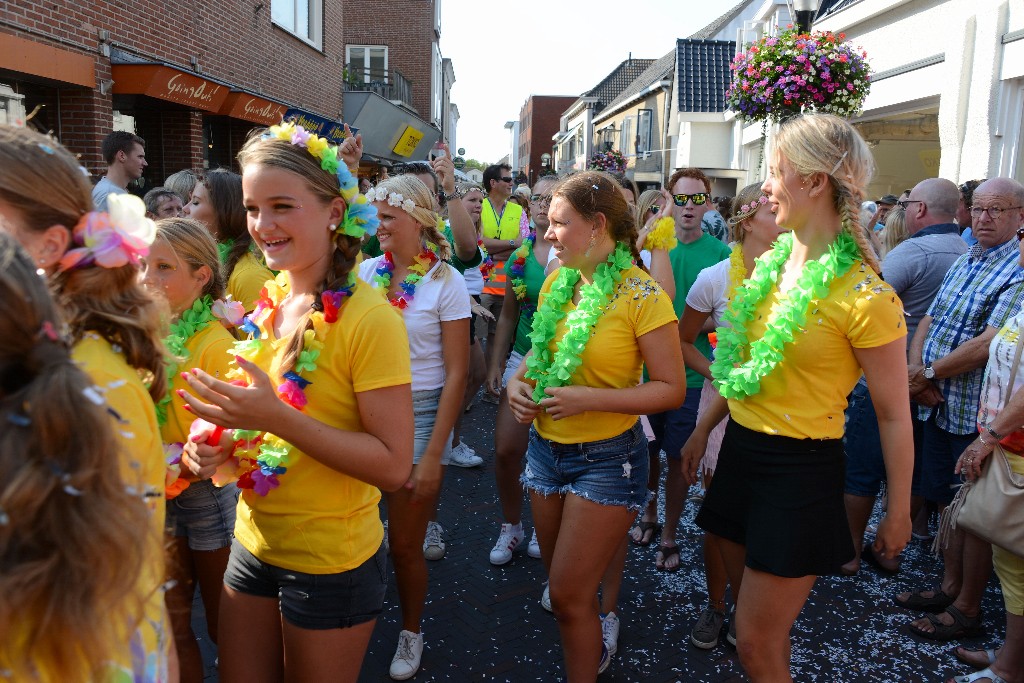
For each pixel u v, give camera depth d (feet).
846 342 7.13
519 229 24.61
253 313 6.77
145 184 28.94
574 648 8.48
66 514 3.05
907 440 7.02
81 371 3.24
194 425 6.04
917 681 9.81
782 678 7.57
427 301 9.68
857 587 12.38
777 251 8.15
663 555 12.89
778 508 7.40
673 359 8.23
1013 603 9.23
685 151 69.10
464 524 14.56
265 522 6.23
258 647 6.56
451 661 10.06
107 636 3.27
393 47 71.26
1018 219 11.69
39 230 4.00
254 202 5.84
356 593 6.26
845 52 23.31
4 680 3.03
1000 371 9.66
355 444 5.75
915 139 37.99
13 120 20.26
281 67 38.32
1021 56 22.95
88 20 21.80
